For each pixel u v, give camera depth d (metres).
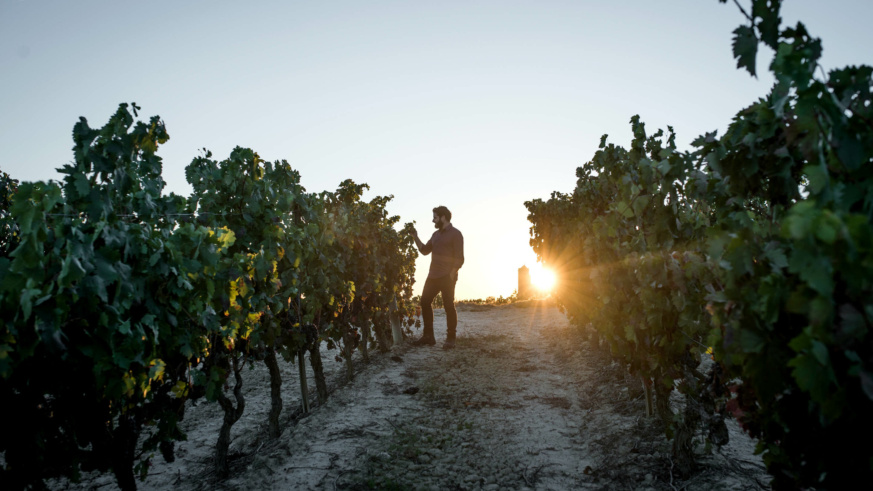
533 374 6.88
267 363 4.86
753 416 2.37
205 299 3.35
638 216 3.75
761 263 2.00
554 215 8.31
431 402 5.77
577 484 3.85
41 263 2.25
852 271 1.42
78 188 2.67
